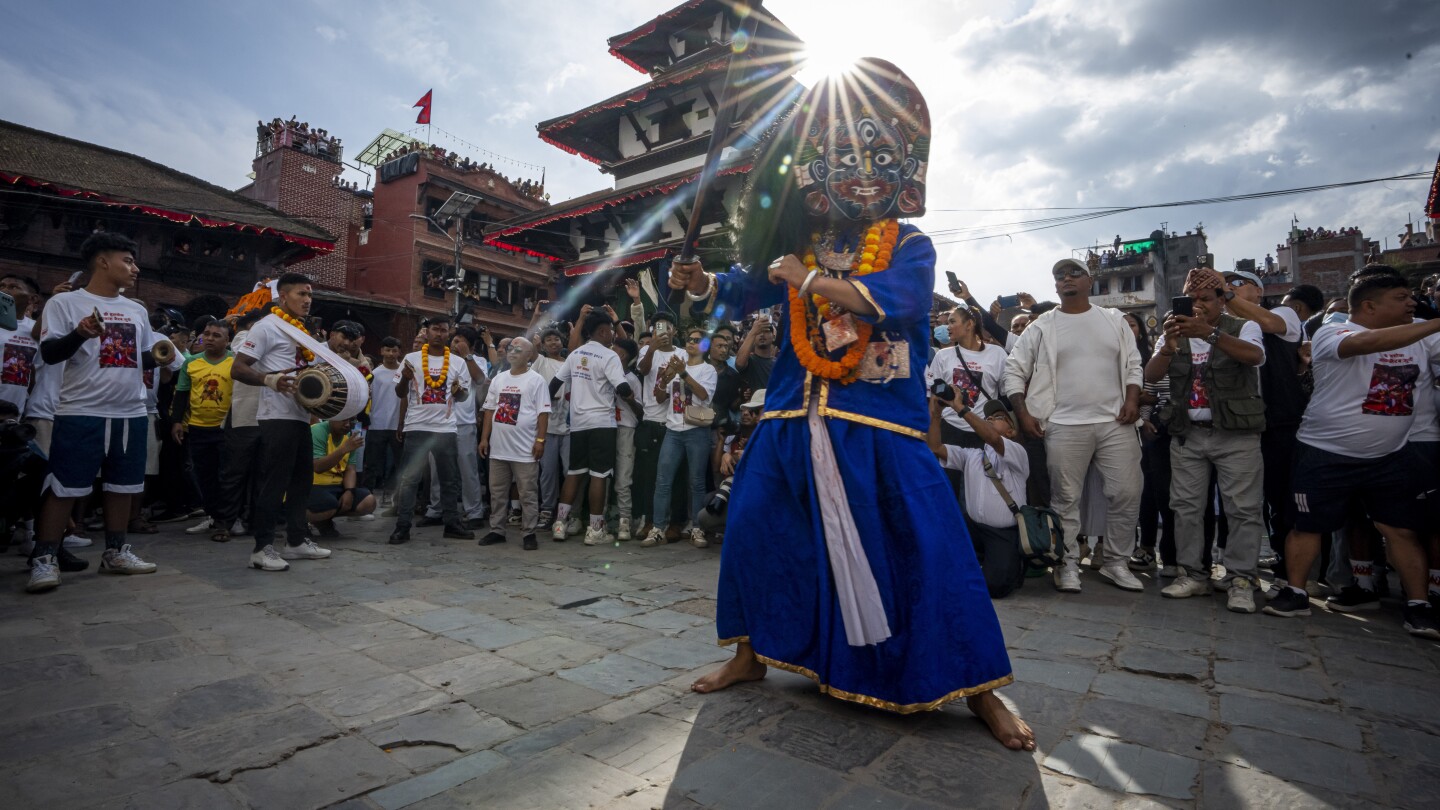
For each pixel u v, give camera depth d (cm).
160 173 2259
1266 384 468
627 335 841
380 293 3045
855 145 237
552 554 587
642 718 240
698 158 1728
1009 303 765
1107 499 479
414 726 234
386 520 793
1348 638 355
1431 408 384
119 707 247
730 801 186
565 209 1861
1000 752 216
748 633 254
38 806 183
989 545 448
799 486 244
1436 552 391
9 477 400
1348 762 215
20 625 345
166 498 730
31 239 1805
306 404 475
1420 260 3362
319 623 356
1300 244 3991
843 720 237
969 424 475
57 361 404
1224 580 467
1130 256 4581
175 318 741
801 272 227
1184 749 223
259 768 205
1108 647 334
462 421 753
